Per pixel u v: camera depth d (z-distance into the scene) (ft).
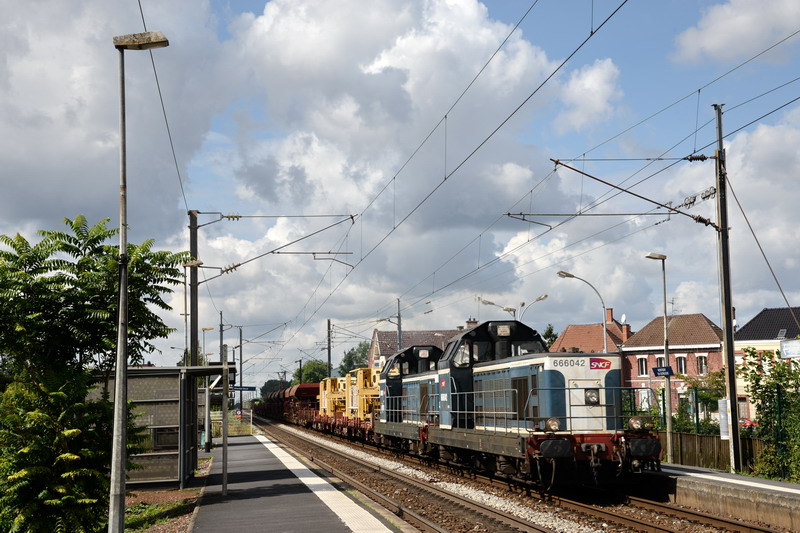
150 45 47.29
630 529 48.01
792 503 46.62
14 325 50.98
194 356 93.81
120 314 45.73
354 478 79.30
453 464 84.58
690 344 208.44
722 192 75.41
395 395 110.52
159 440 69.92
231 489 68.69
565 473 61.77
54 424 46.93
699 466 79.66
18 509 45.85
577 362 63.10
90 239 56.39
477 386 77.66
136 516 57.52
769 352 76.07
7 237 53.62
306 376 445.78
